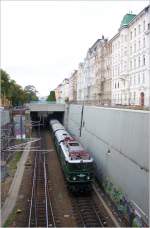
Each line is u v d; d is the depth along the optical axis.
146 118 17.72
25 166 34.56
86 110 40.72
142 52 46.88
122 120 22.59
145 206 16.78
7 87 58.72
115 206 22.22
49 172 32.19
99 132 30.86
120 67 56.72
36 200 23.53
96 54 76.81
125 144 21.41
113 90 61.91
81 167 25.34
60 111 70.62
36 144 50.12
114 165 23.81
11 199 23.58
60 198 24.20
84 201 23.59
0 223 18.75
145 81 45.59
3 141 32.25
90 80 85.12
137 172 18.50
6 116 37.19
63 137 37.31
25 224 19.30
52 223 19.41
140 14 46.84
